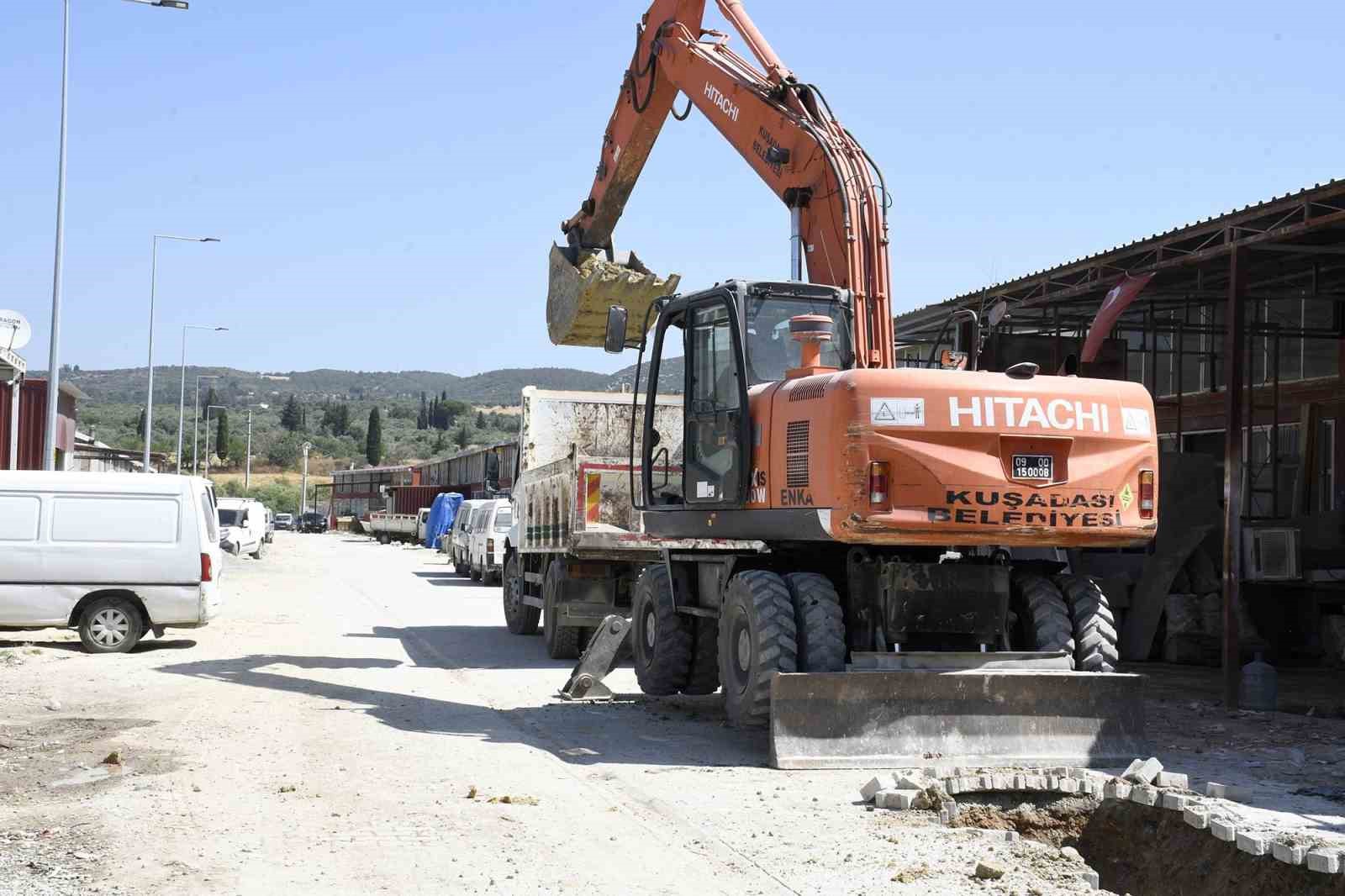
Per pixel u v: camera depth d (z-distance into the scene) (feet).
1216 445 72.84
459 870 21.53
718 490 35.88
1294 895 20.95
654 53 49.52
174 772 29.19
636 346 49.90
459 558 129.90
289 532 338.54
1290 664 55.67
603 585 54.24
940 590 33.01
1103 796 25.94
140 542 53.47
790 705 30.83
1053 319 67.36
